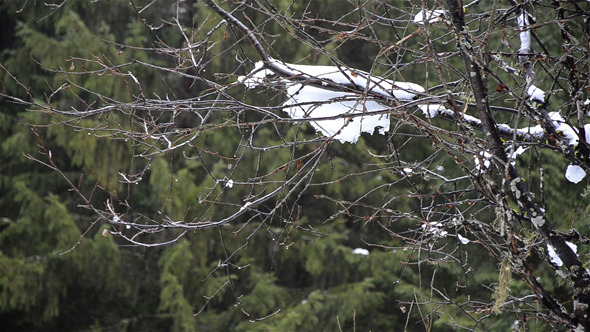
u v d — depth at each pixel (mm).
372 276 19297
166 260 18484
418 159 16797
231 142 18266
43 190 20016
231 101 5508
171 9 16984
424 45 5785
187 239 18891
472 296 14758
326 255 19000
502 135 6020
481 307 6055
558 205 12633
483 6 8273
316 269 18875
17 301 19734
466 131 5051
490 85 9680
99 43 17328
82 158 18141
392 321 18438
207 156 18562
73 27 17875
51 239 19344
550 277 12781
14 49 20547
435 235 5633
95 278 19266
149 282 20203
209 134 18219
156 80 17453
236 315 19078
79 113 5398
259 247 19234
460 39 5129
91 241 18969
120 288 19719
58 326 21109
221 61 16297
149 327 20688
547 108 5695
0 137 19688
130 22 18906
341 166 18766
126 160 18094
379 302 18422
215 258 19516
